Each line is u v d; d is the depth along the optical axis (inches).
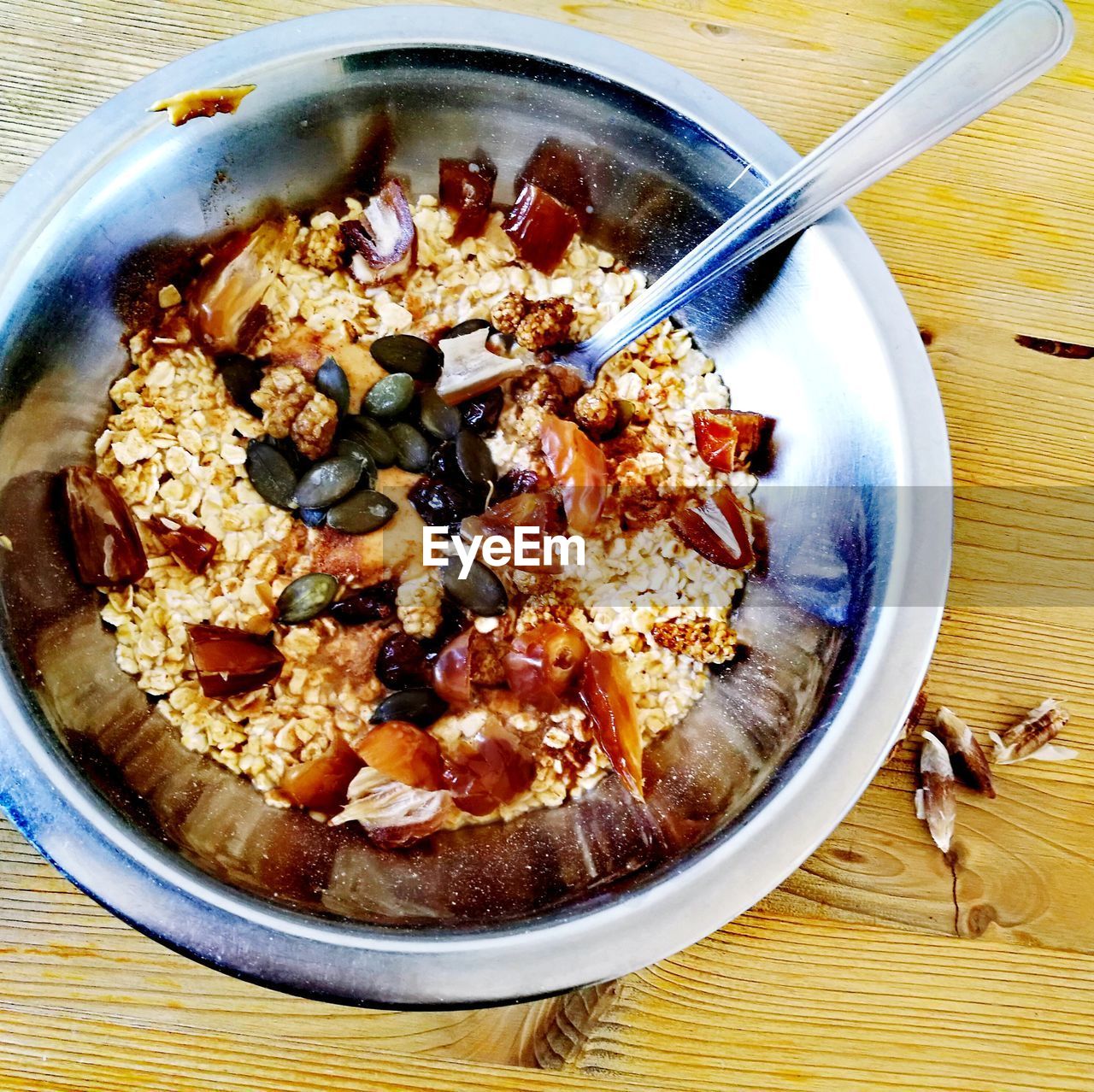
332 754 8.6
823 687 8.0
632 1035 8.5
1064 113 10.0
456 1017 8.4
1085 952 8.9
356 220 9.4
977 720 9.3
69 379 8.3
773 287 8.8
